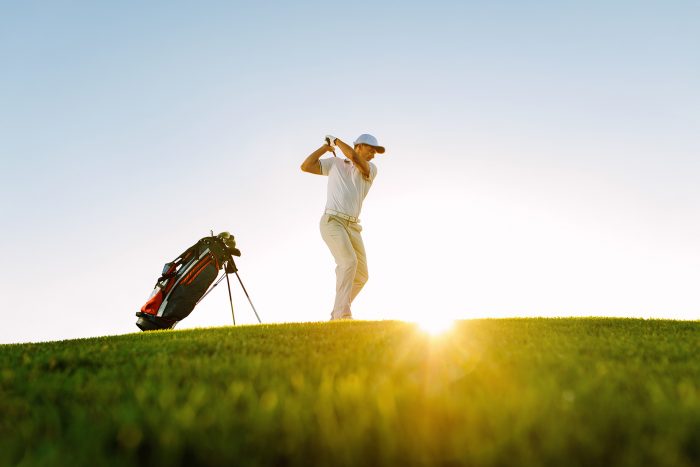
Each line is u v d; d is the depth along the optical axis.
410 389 1.83
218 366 2.58
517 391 1.78
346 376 2.27
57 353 3.55
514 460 1.20
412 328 4.94
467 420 1.43
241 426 1.43
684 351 3.16
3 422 1.68
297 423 1.41
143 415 1.55
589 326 5.30
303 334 4.52
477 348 3.26
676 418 1.43
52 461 1.20
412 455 1.24
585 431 1.32
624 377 2.12
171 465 1.27
